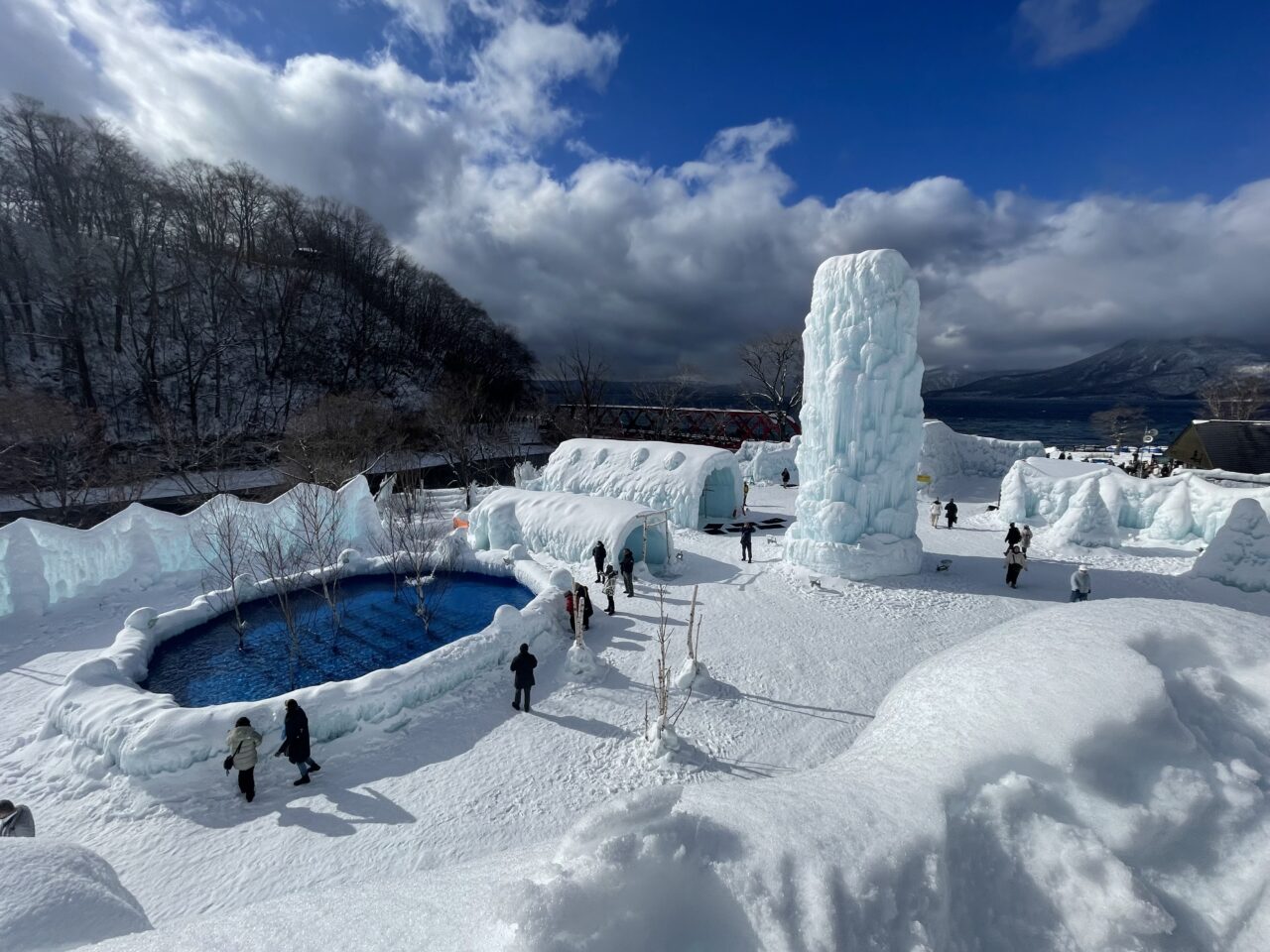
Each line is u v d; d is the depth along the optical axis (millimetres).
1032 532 24203
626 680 12820
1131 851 3068
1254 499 19922
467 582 20156
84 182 46656
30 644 15648
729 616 16141
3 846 4680
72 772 10148
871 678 12625
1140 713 3459
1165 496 22922
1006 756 3559
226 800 9484
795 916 2725
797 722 11070
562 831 8555
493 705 12062
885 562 18859
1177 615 4434
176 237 53656
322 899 3426
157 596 18875
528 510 22797
